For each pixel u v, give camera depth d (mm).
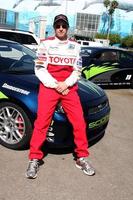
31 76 4609
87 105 4285
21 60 5191
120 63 9562
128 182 3855
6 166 3947
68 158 4309
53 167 4035
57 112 4000
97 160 4379
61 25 3592
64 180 3756
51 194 3449
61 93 3740
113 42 62094
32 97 4121
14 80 4379
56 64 3697
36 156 3828
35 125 3812
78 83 4816
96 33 66500
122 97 8797
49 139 4109
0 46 5262
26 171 3873
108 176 3953
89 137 4426
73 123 3893
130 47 61094
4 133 4438
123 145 5020
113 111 7051
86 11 69500
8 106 4301
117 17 68938
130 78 9898
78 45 3762
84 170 3928
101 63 9258
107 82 9477
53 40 3674
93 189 3623
